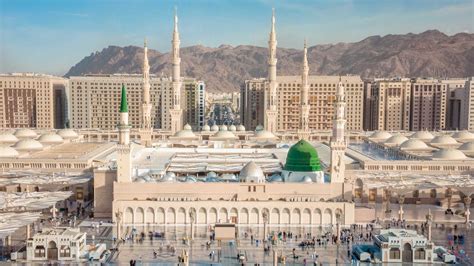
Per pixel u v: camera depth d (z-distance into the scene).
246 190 160.88
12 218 128.62
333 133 163.00
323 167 188.25
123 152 159.75
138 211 156.50
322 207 156.38
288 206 156.50
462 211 175.25
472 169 198.25
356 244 138.38
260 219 156.75
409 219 164.00
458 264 125.00
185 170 182.62
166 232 148.25
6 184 172.25
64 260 124.94
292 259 126.69
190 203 155.88
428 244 126.94
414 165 198.00
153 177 170.50
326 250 134.00
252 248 135.25
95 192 163.50
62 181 174.75
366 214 160.00
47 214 167.12
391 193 188.12
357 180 186.25
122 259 125.62
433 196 187.75
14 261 124.19
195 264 122.56
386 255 126.50
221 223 148.88
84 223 156.62
